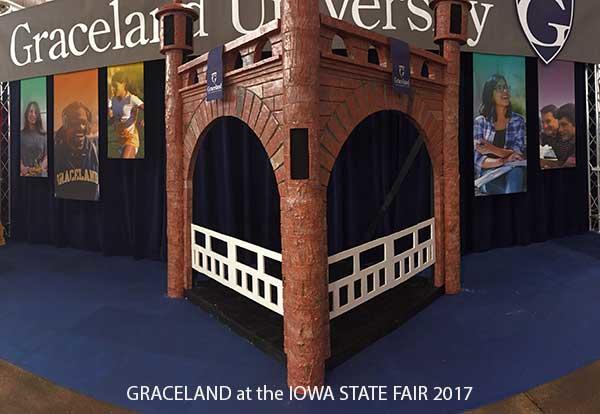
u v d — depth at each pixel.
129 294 4.63
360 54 3.10
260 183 5.88
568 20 5.98
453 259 4.41
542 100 6.39
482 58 5.89
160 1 5.62
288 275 2.74
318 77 2.66
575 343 3.27
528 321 3.70
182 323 3.80
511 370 2.88
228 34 5.37
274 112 2.84
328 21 2.76
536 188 6.58
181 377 2.86
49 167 6.98
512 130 6.09
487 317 3.81
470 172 6.06
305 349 2.68
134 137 6.07
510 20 5.70
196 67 3.98
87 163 6.46
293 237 2.68
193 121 4.14
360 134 5.81
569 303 4.12
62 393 2.68
